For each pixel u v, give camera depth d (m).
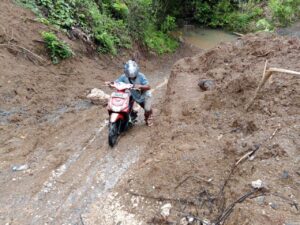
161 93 5.93
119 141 3.75
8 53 5.02
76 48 6.43
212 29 13.40
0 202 2.84
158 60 9.90
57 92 4.83
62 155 3.45
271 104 3.21
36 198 2.88
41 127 3.93
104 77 6.13
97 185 3.02
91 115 4.32
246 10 13.61
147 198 2.69
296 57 4.18
